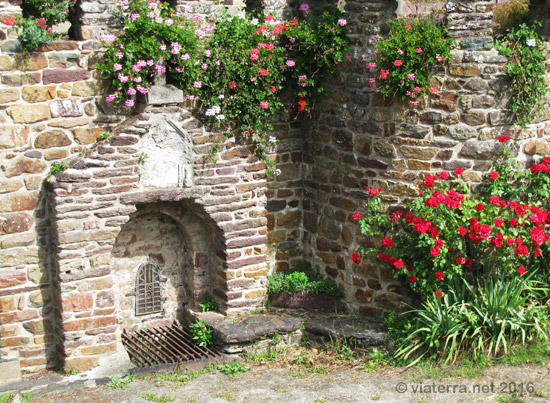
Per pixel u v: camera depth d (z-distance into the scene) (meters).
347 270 8.30
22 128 7.02
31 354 7.49
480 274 7.80
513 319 7.13
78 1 7.11
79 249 7.25
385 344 7.58
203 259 8.34
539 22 7.85
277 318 8.16
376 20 7.59
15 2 6.82
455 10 7.39
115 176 7.29
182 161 7.62
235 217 8.02
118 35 7.30
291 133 8.67
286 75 8.30
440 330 7.21
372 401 6.54
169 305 8.44
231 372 7.38
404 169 7.72
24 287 7.32
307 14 8.44
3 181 7.04
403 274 7.86
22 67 6.92
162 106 7.40
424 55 7.34
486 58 7.47
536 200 7.98
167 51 7.32
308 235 8.88
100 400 6.76
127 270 8.10
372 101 7.75
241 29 7.78
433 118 7.55
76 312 7.33
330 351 7.74
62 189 7.07
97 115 7.36
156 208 7.92
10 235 7.16
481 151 7.64
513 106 7.63
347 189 8.15
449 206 7.28
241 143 8.12
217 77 7.72
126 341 8.01
